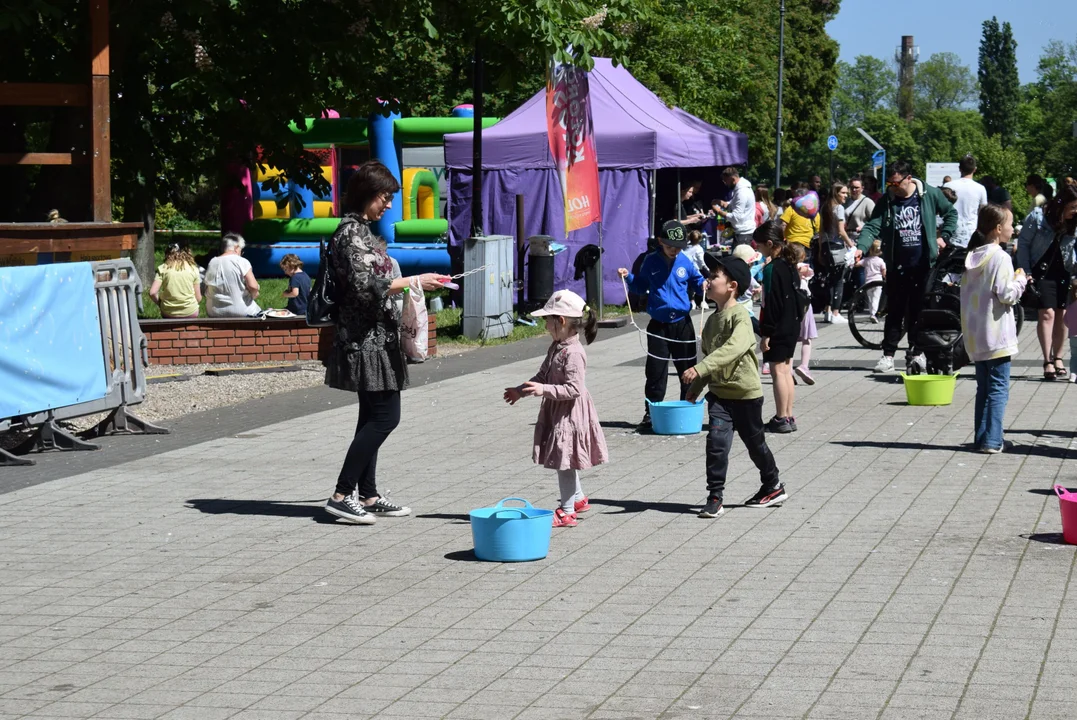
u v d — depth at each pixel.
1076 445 10.05
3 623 6.15
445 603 6.31
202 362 15.66
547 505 8.37
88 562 7.21
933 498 8.33
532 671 5.32
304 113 18.56
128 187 18.73
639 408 12.36
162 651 5.69
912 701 4.86
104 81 13.81
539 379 7.78
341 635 5.86
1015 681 5.04
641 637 5.72
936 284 13.81
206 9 15.96
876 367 14.83
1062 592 6.24
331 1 17.25
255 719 4.86
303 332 15.76
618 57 18.61
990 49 123.50
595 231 22.05
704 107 35.56
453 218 22.41
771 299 10.66
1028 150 78.62
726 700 4.92
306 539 7.65
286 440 10.95
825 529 7.61
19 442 10.64
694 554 7.12
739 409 8.02
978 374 9.84
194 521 8.12
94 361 10.98
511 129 22.09
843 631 5.73
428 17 16.72
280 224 27.52
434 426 11.52
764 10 52.78
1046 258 13.36
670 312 11.05
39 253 13.20
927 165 41.56
